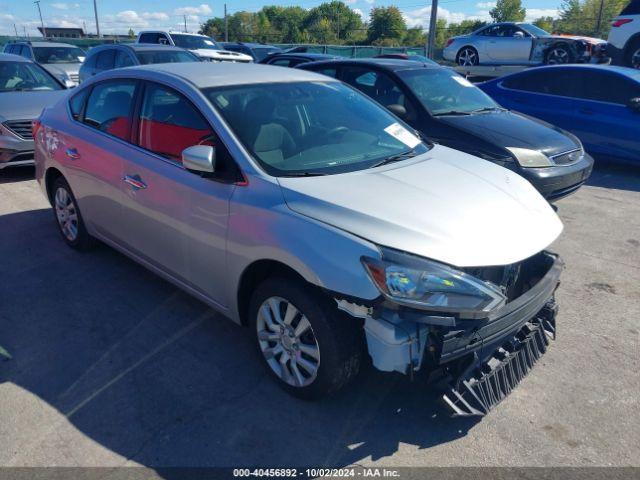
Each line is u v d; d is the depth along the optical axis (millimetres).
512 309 2715
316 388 2885
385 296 2473
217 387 3148
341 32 84625
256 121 3377
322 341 2750
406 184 3078
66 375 3236
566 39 15398
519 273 2953
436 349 2529
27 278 4473
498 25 16844
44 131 4930
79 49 16641
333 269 2588
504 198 3123
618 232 5781
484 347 2648
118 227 4156
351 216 2697
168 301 4129
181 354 3461
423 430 2836
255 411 2957
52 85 8641
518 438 2779
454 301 2488
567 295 4340
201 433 2791
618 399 3084
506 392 2873
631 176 8266
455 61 18141
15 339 3602
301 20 89875
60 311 3965
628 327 3861
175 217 3469
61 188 4875
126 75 4102
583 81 8516
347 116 3842
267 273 3150
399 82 6516
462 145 5887
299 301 2789
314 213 2762
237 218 3031
